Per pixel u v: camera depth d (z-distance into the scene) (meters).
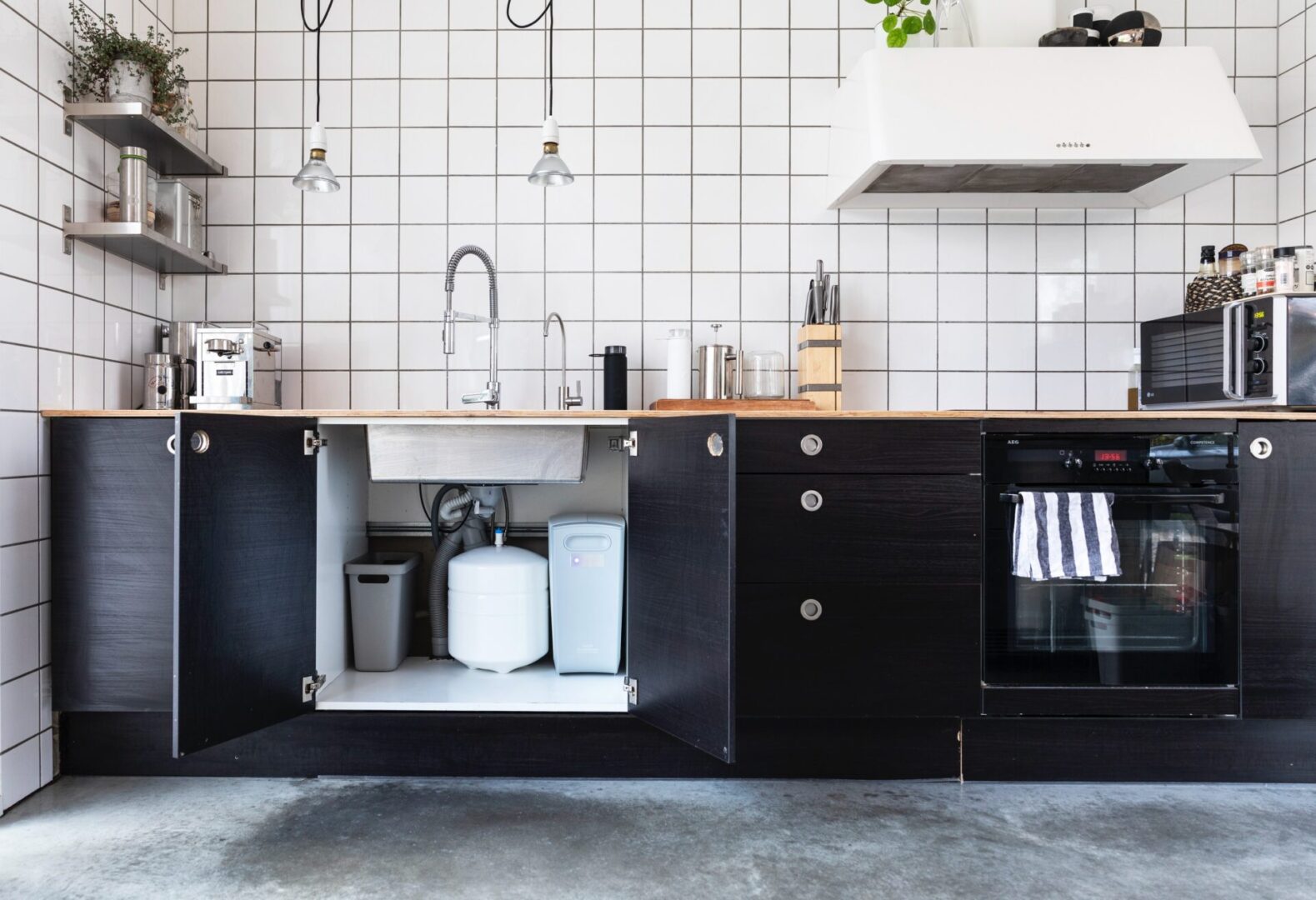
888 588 1.97
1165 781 2.03
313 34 2.61
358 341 2.62
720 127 2.63
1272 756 2.03
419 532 2.55
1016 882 1.55
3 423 1.83
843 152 2.41
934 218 2.64
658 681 1.92
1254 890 1.52
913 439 1.97
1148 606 1.99
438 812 1.83
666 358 2.63
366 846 1.67
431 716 2.01
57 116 2.02
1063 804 1.90
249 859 1.62
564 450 2.10
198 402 2.32
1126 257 2.64
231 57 2.61
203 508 1.77
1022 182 2.40
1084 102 2.15
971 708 1.97
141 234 2.07
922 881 1.55
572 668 2.24
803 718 2.02
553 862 1.62
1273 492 1.98
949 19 2.38
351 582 2.29
